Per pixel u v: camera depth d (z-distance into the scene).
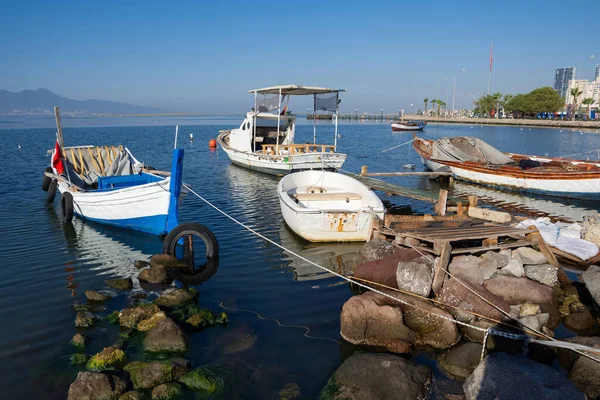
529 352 6.78
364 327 7.08
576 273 9.54
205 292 9.02
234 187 20.77
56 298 8.67
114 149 17.81
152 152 35.41
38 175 23.08
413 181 23.52
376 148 41.56
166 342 6.75
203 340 7.13
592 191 17.39
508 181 19.81
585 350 6.11
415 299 7.80
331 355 6.75
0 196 18.02
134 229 13.25
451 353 6.76
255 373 6.27
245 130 25.56
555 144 46.72
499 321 7.28
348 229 11.59
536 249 9.57
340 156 22.22
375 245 9.87
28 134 58.22
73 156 16.86
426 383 5.96
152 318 7.48
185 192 13.72
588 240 10.31
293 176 15.47
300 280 9.59
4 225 13.88
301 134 62.25
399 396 5.59
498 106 121.56
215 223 14.16
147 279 9.51
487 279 8.40
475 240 10.38
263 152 24.67
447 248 8.48
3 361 6.51
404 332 7.02
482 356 6.60
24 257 11.05
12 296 8.74
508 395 5.35
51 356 6.63
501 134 64.69
